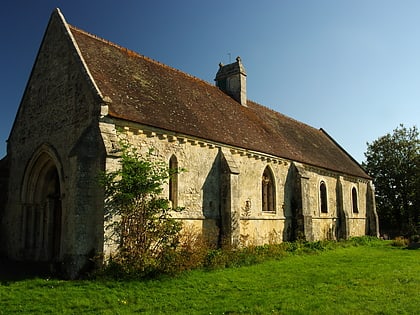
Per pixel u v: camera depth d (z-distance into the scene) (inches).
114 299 369.7
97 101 500.1
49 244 622.2
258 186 776.9
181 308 344.8
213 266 535.5
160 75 738.8
